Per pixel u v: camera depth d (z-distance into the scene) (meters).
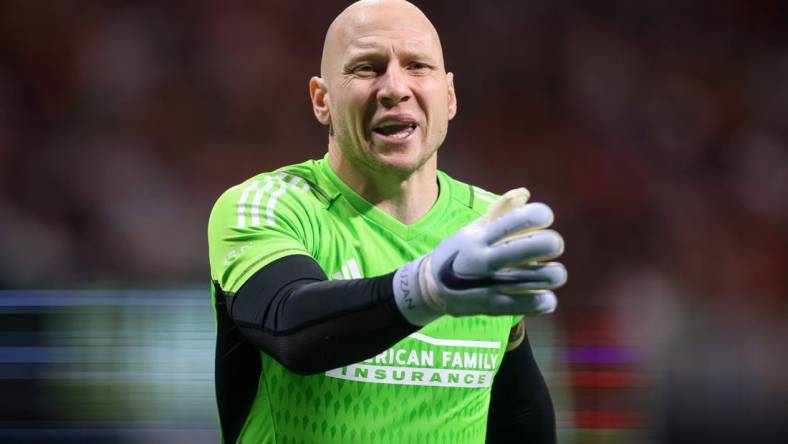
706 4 43.38
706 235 40.53
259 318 7.71
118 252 36.06
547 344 20.70
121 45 38.94
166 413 18.31
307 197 9.20
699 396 28.16
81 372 18.20
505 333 9.73
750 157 42.06
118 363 18.30
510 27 42.53
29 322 18.31
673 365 31.16
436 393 9.12
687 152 41.75
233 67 39.50
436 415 9.16
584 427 19.95
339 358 7.21
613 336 21.06
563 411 20.05
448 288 6.64
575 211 40.44
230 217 8.71
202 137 38.66
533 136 41.50
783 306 39.47
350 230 9.26
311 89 9.89
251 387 9.27
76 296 18.31
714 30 43.28
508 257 6.38
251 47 39.78
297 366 7.38
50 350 18.20
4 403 17.86
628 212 40.44
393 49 9.04
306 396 8.87
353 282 7.29
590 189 40.75
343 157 9.47
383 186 9.36
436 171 10.06
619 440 20.39
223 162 38.41
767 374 31.39
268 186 9.06
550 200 40.59
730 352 34.66
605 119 41.88
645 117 42.12
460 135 41.47
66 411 18.03
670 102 42.41
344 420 8.85
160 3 39.50
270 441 9.08
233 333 9.12
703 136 42.09
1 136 37.16
